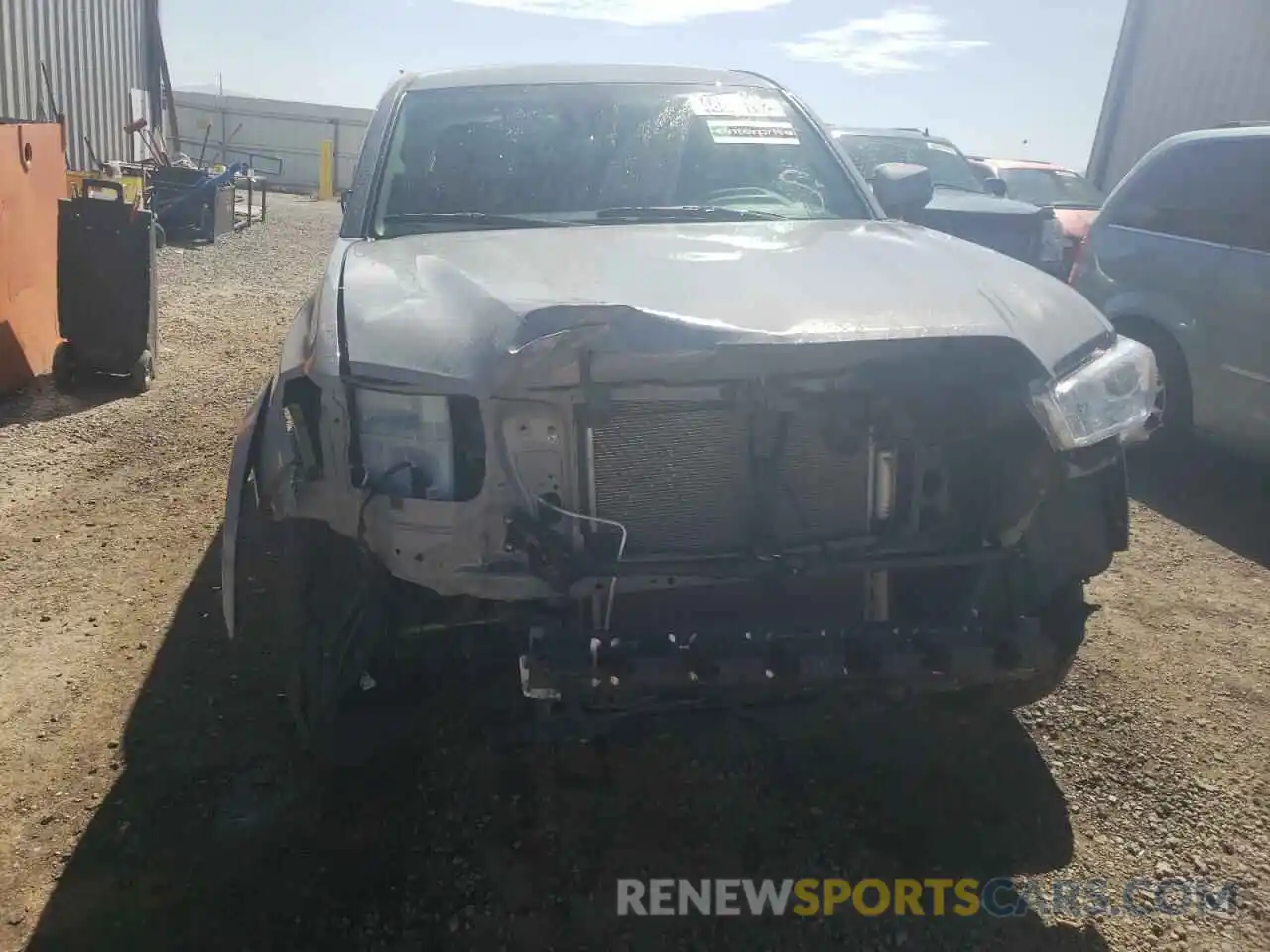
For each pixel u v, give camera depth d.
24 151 6.86
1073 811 2.96
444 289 2.77
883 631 2.50
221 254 14.05
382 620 2.55
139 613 3.96
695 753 3.19
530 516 2.42
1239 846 2.83
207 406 6.66
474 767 3.09
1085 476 2.70
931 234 3.52
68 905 2.56
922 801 3.00
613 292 2.66
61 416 6.38
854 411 2.59
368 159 3.79
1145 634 3.95
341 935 2.49
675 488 2.54
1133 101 13.83
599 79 4.15
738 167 3.88
